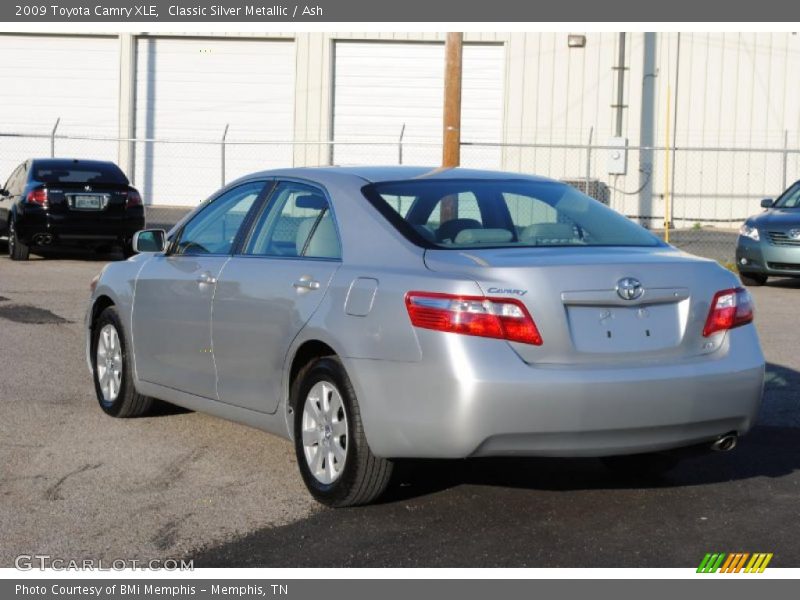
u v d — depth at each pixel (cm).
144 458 645
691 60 2830
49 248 2011
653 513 552
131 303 712
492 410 486
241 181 665
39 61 3133
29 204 1744
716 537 518
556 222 580
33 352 978
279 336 576
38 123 3147
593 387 494
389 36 2955
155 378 694
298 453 568
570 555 493
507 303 493
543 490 588
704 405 520
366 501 544
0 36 3134
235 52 3052
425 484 594
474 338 491
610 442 506
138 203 1798
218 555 493
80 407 776
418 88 2973
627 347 512
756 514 552
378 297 520
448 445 493
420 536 516
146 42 3084
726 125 2838
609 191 2878
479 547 502
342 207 574
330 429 548
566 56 2867
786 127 2827
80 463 633
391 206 562
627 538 516
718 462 648
